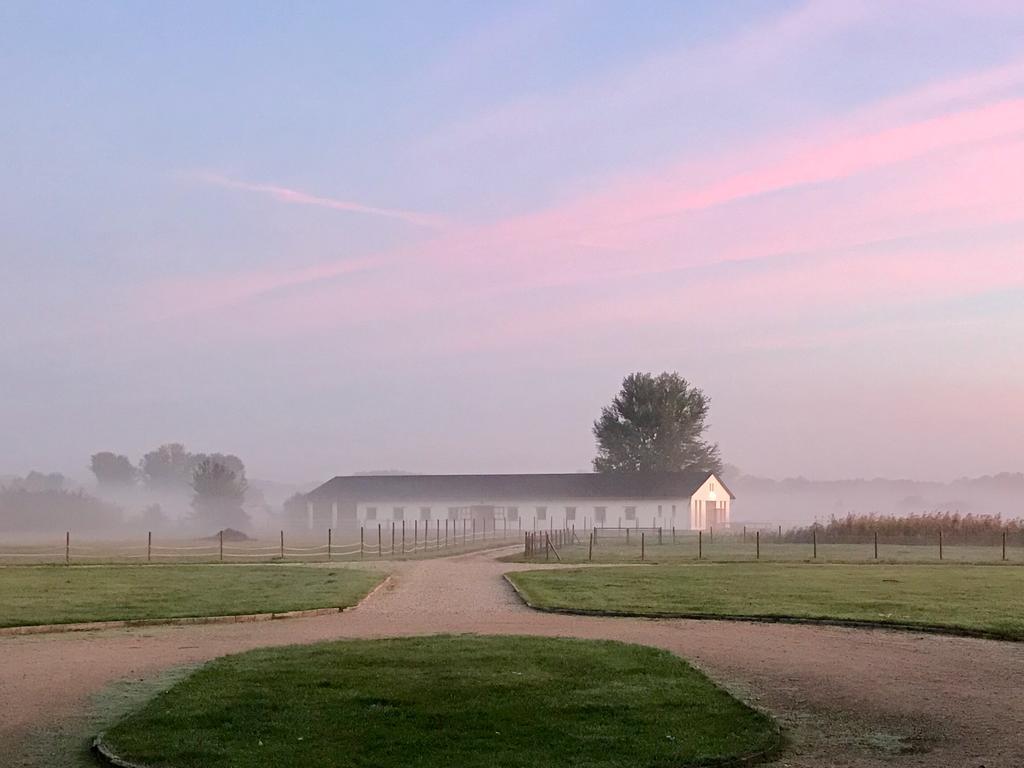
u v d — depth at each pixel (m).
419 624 21.50
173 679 15.12
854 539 59.53
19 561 41.22
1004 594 26.83
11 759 10.89
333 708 12.33
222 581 30.58
